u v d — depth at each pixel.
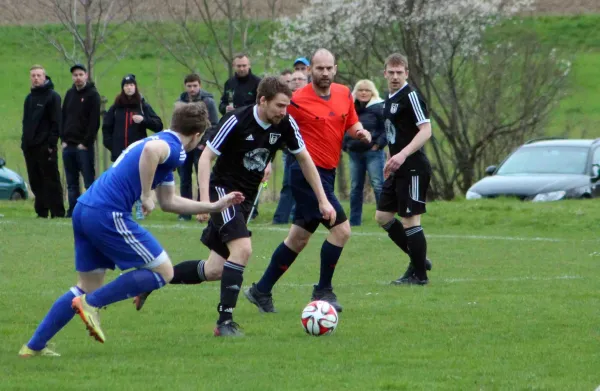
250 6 70.88
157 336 18.72
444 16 63.12
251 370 15.63
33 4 75.69
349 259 31.33
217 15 71.62
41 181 42.47
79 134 41.22
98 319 16.02
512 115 64.25
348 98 22.36
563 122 77.88
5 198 62.44
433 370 15.66
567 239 37.44
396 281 26.12
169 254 32.00
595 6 117.94
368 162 39.69
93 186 16.47
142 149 16.28
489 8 63.59
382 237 36.94
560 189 48.38
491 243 36.00
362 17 64.12
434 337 18.53
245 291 21.88
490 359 16.52
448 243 35.97
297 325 19.94
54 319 16.53
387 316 20.91
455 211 44.53
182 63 68.75
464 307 22.02
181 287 25.64
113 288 16.09
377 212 26.45
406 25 63.31
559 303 22.56
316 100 21.83
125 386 14.38
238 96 38.62
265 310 21.69
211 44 70.81
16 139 78.62
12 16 75.19
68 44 75.50
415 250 25.73
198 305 22.56
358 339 18.33
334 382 14.77
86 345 17.77
